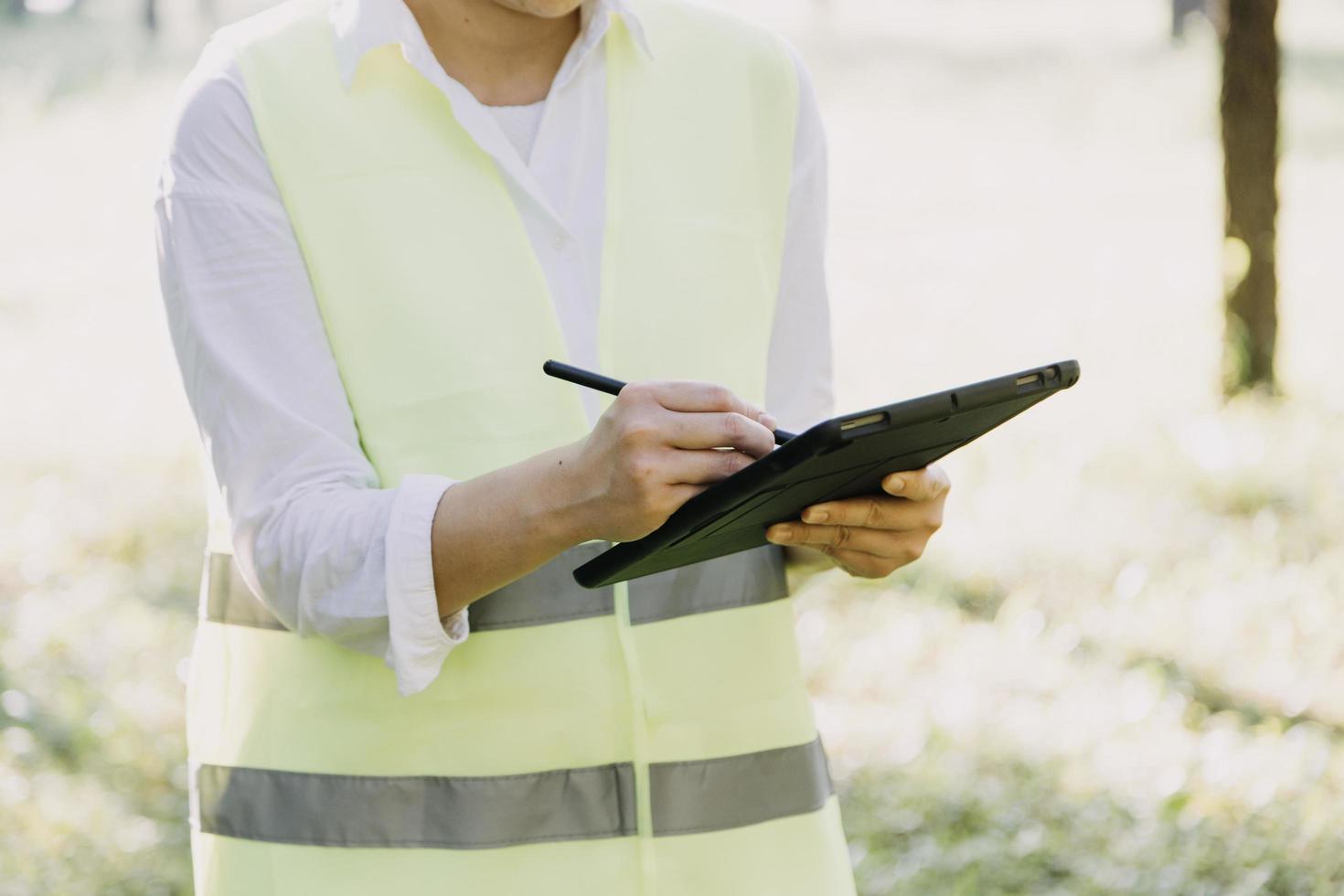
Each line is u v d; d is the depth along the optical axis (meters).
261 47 2.12
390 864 2.08
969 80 22.52
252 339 2.04
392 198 2.10
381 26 2.10
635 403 1.81
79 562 8.07
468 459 2.09
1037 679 6.59
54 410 10.93
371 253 2.09
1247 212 9.92
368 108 2.11
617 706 2.13
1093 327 11.61
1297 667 6.57
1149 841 5.18
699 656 2.19
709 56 2.33
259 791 2.13
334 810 2.10
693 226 2.25
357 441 2.10
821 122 2.48
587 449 1.83
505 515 1.87
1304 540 7.76
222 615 2.19
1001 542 8.00
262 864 2.12
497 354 2.11
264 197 2.07
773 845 2.23
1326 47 24.66
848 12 28.20
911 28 26.80
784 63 2.39
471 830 2.08
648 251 2.21
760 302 2.32
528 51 2.21
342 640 2.00
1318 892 4.90
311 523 1.96
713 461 1.79
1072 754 5.88
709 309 2.24
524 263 2.13
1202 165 17.34
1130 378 10.45
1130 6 27.50
